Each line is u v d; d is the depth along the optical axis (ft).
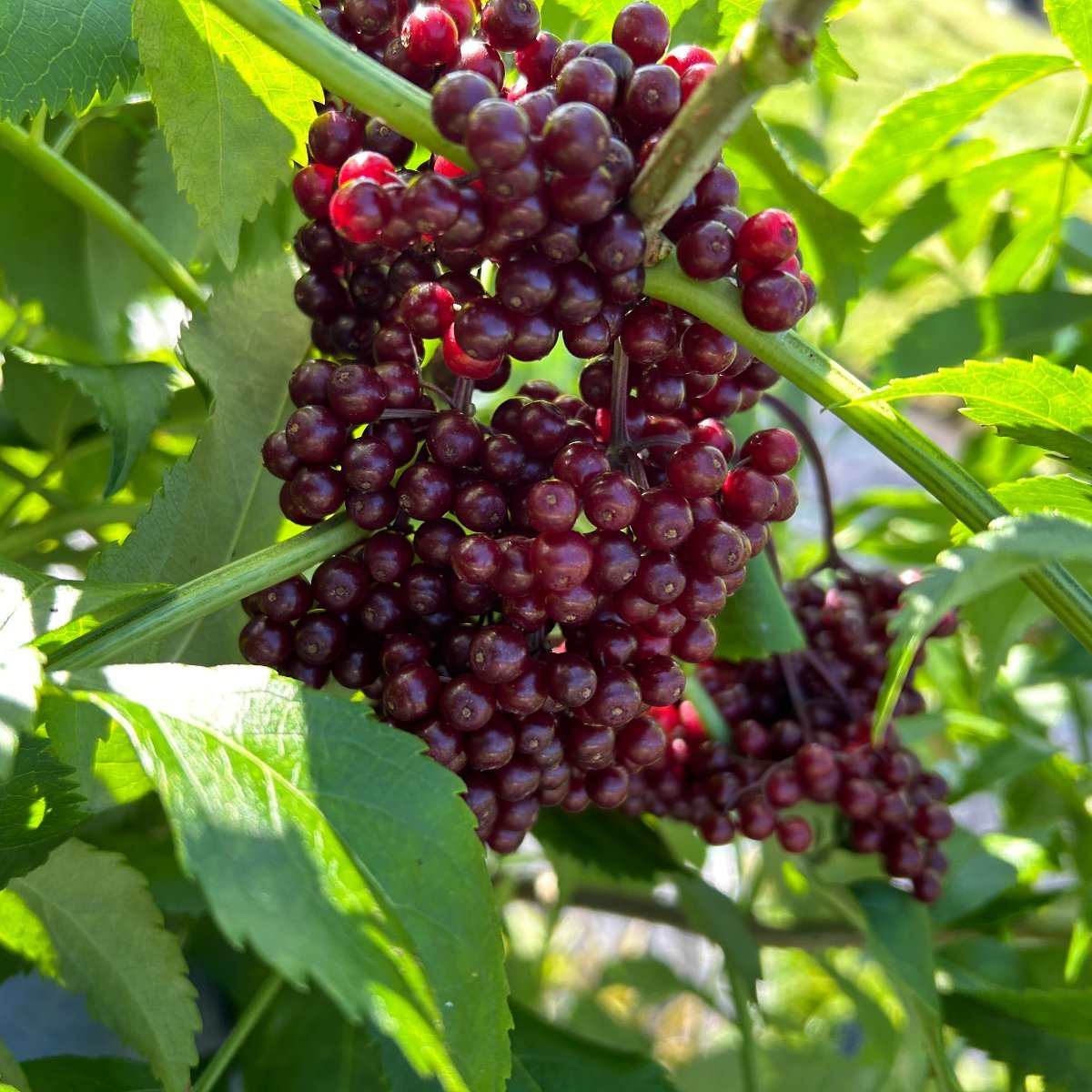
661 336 0.46
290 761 0.42
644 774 0.68
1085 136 0.77
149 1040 0.53
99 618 0.48
